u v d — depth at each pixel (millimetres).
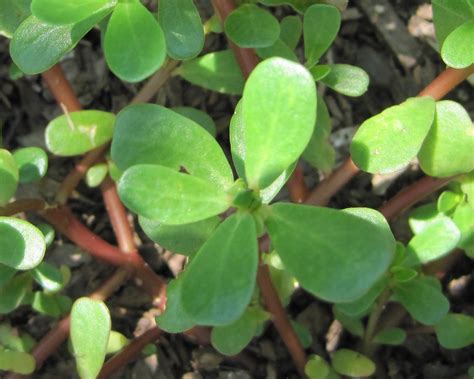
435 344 220
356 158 165
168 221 131
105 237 240
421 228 195
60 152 192
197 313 127
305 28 182
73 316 163
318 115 194
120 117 143
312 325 224
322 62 257
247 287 127
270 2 193
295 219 132
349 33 260
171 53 165
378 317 201
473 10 173
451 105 172
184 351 222
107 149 211
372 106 253
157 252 235
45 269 188
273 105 128
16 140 251
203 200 134
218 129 252
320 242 129
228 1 187
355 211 150
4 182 167
